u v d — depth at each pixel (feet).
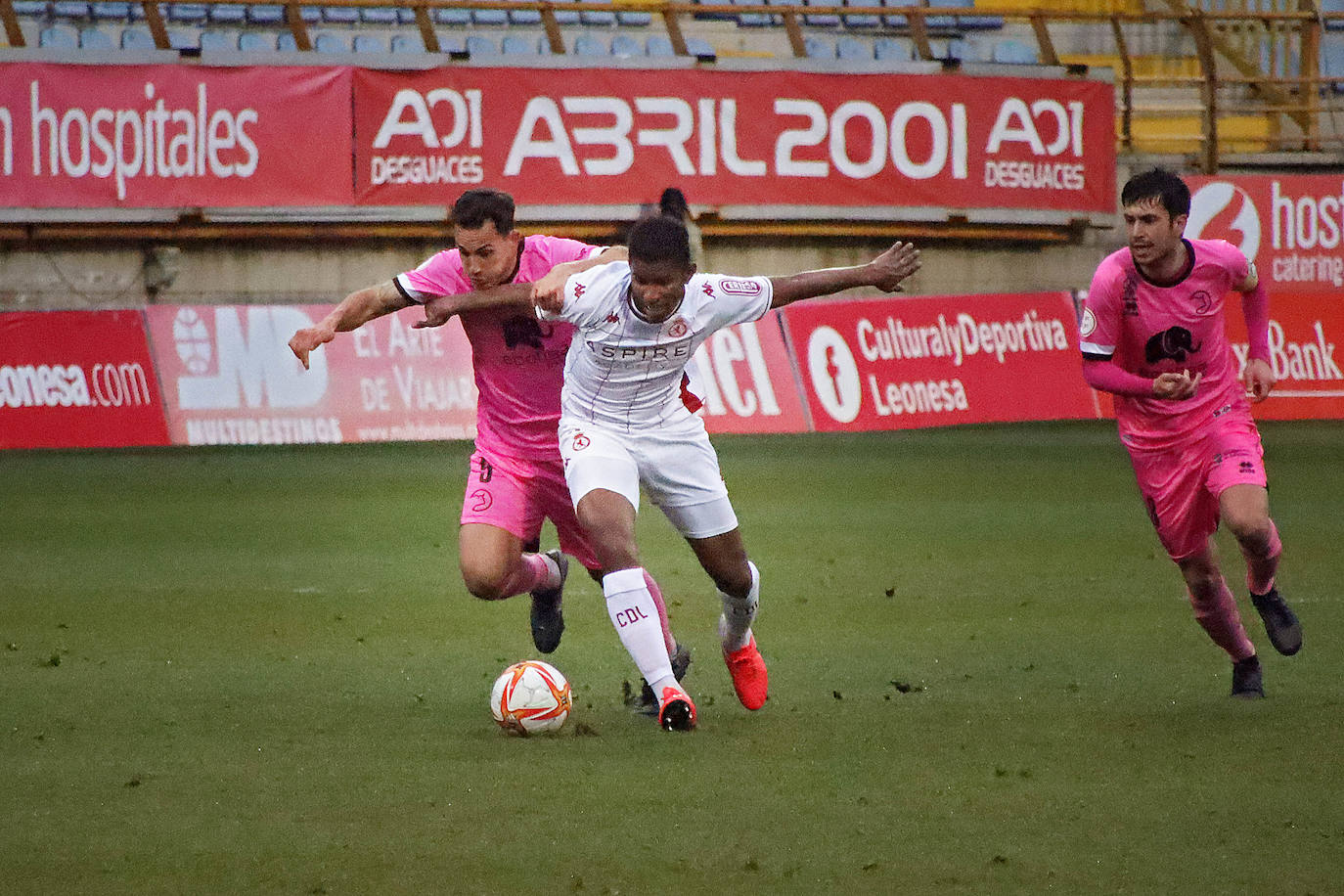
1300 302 173.47
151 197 165.99
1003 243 188.96
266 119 167.73
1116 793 42.91
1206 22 193.36
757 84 176.96
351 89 169.07
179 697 55.83
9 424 146.92
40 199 163.84
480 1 175.32
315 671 60.59
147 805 41.88
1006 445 152.25
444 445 154.61
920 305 167.22
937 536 97.50
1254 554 51.88
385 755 47.29
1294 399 172.35
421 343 155.53
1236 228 180.55
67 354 148.05
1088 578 82.74
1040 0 219.00
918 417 166.20
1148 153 195.83
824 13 183.01
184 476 129.18
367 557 90.07
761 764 46.06
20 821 40.45
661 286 45.98
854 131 179.73
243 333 152.56
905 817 40.63
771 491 119.14
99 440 147.95
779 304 49.08
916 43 185.78
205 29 198.18
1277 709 53.52
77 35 193.67
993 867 36.63
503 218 50.90
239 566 86.53
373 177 170.30
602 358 48.60
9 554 90.84
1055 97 184.96
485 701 55.31
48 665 61.46
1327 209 181.68
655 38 208.03
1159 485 54.70
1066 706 54.08
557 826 39.86
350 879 35.78
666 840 38.63
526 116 172.55
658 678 48.73
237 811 41.32
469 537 53.72
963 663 61.93
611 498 49.14
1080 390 172.35
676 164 175.94
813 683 58.29
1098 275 54.08
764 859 37.19
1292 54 215.72
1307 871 36.29
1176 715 52.70
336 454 146.20
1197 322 53.31
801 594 78.18
